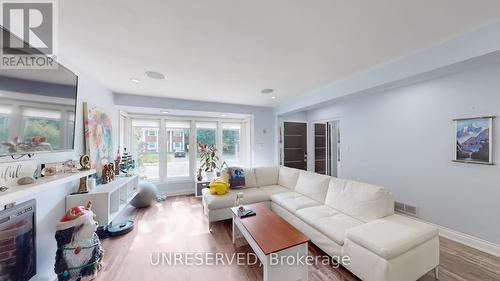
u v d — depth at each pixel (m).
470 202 2.32
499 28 1.54
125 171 3.47
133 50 1.99
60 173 1.78
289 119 5.31
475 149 2.26
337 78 2.91
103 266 1.97
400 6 1.38
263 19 1.51
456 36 1.77
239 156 5.49
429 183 2.71
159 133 4.66
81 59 2.16
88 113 2.49
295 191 3.37
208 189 3.44
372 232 1.71
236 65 2.40
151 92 3.63
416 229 1.74
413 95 2.89
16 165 1.32
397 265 1.51
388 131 3.26
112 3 1.31
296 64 2.38
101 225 2.12
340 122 4.28
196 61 2.27
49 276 1.75
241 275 1.86
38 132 1.42
